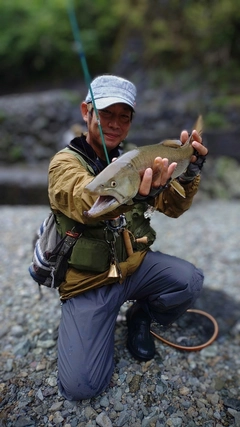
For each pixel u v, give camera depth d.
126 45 10.64
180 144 1.62
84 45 11.36
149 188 1.27
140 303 2.05
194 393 1.87
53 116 9.38
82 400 1.74
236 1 8.77
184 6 9.89
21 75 12.04
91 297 1.78
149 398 1.79
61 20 11.66
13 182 7.21
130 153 1.31
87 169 1.63
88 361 1.68
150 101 9.14
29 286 2.89
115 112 1.70
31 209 6.23
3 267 3.30
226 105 8.08
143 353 1.97
